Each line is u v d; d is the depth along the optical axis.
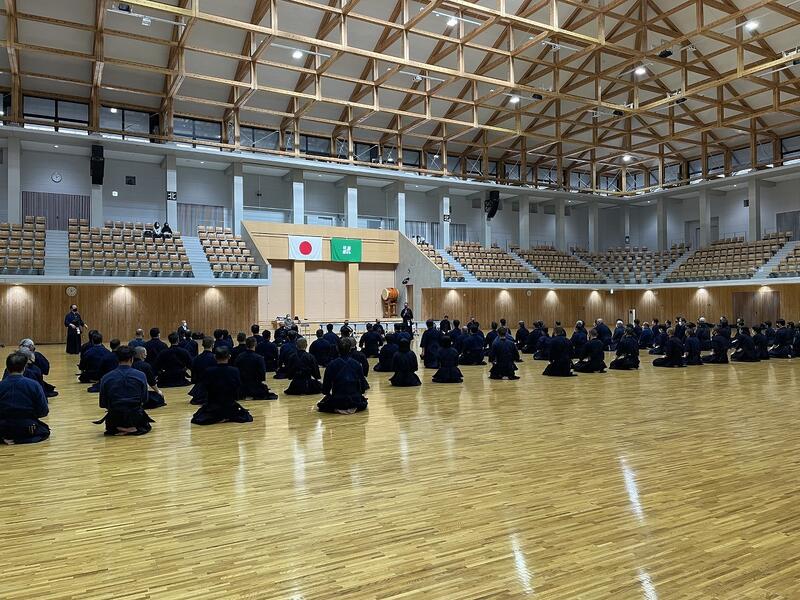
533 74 29.17
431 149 34.81
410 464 5.62
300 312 28.91
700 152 36.84
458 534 3.83
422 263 30.58
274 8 19.91
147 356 11.28
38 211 25.77
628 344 14.46
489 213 35.28
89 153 26.30
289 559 3.45
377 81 25.30
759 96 30.03
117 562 3.42
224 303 25.73
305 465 5.59
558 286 33.94
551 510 4.29
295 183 29.61
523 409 8.67
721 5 23.48
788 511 4.25
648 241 42.38
